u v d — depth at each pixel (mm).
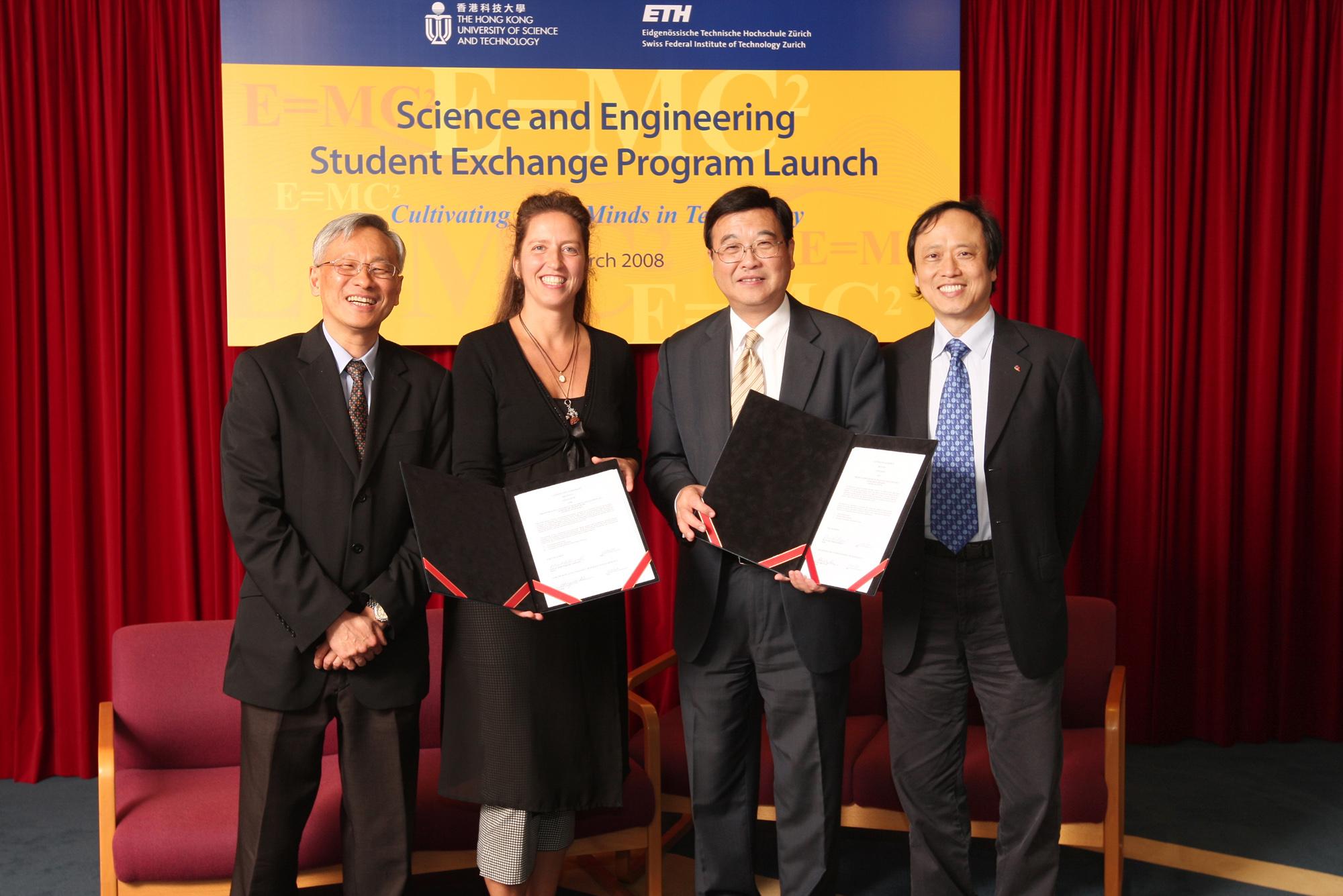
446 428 2254
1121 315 3869
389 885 2131
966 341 2332
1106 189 3873
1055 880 2322
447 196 3543
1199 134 3836
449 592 1959
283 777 2092
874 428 2289
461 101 3535
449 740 2160
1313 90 3838
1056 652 2271
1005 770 2314
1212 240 3889
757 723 2488
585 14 3561
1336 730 3967
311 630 2025
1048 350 2320
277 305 3502
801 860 2330
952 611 2299
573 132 3574
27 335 3582
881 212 3672
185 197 3604
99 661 3656
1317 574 3969
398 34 3506
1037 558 2260
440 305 3561
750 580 2287
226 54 3441
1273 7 3834
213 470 3611
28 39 3512
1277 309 3871
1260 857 2990
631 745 2811
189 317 3619
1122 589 3924
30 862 2980
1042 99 3822
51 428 3604
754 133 3625
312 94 3480
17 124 3531
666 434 2436
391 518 2152
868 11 3637
